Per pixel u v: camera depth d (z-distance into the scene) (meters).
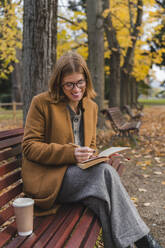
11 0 5.81
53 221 1.71
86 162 1.74
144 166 4.77
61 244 1.46
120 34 10.95
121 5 9.21
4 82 24.70
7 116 12.98
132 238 1.68
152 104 30.61
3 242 1.45
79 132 2.19
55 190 1.81
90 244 1.56
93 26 7.86
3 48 6.67
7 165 1.93
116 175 1.83
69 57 1.99
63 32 8.35
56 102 1.98
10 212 1.79
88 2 7.85
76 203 1.95
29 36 3.43
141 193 3.56
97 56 7.92
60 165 1.91
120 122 6.98
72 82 1.96
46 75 3.53
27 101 3.60
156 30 9.90
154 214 2.96
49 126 2.00
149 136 7.58
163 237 2.49
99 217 1.81
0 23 6.18
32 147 1.87
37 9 3.34
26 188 1.91
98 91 8.02
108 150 2.03
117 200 1.75
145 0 8.06
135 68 12.70
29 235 1.53
